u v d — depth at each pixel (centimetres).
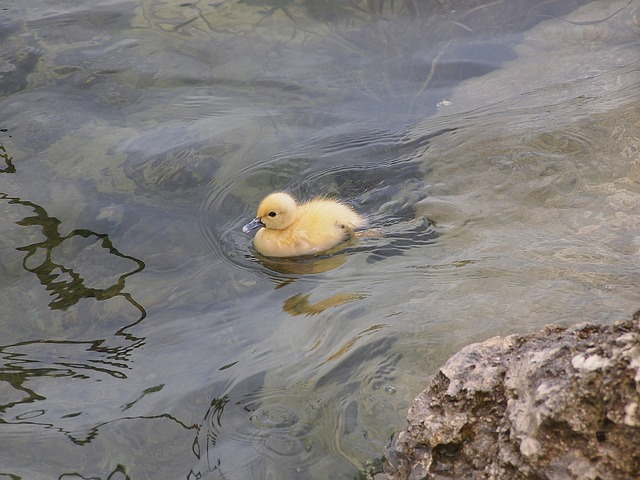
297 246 851
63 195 942
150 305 782
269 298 783
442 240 845
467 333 692
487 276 773
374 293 770
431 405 546
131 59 1205
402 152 999
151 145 1030
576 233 828
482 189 921
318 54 1212
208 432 629
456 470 524
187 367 699
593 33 1237
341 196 933
